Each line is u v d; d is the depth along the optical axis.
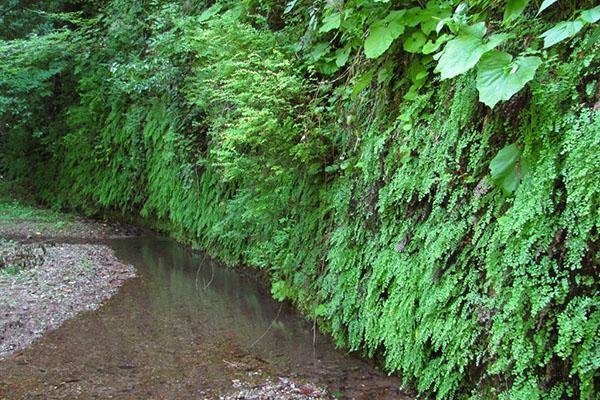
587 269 2.14
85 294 5.22
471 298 2.67
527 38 2.50
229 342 4.09
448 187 2.83
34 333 4.17
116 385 3.32
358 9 3.57
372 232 3.52
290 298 4.78
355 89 3.47
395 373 3.46
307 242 4.50
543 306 2.20
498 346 2.49
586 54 2.20
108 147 9.34
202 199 6.91
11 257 6.23
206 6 6.86
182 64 7.01
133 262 6.74
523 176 2.35
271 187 4.85
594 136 2.01
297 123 4.16
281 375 3.49
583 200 2.08
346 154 3.90
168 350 3.91
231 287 5.65
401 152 3.12
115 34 9.05
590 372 2.09
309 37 4.30
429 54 3.10
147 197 8.68
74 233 8.48
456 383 2.81
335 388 3.30
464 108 2.68
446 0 3.09
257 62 4.13
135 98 8.41
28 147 11.28
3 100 9.66
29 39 10.20
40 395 3.16
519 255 2.30
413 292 3.05
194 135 6.97
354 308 3.69
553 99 2.23
